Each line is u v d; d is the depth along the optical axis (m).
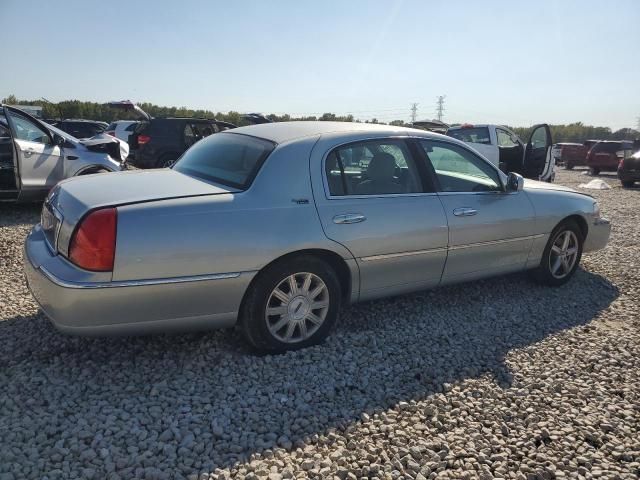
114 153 9.18
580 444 2.79
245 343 3.59
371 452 2.62
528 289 5.27
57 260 3.13
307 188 3.58
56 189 3.70
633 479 2.54
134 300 3.02
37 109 29.34
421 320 4.34
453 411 3.02
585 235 5.50
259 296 3.40
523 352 3.85
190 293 3.16
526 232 4.87
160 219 3.07
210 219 3.20
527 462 2.62
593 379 3.50
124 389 3.07
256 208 3.36
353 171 3.86
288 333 3.59
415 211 4.04
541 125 11.74
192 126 13.54
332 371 3.40
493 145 12.52
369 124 4.36
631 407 3.18
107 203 3.07
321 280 3.63
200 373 3.29
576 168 29.84
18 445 2.50
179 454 2.52
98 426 2.69
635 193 15.52
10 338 3.62
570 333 4.23
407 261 4.05
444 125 17.39
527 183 5.27
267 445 2.63
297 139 3.72
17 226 7.07
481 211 4.48
